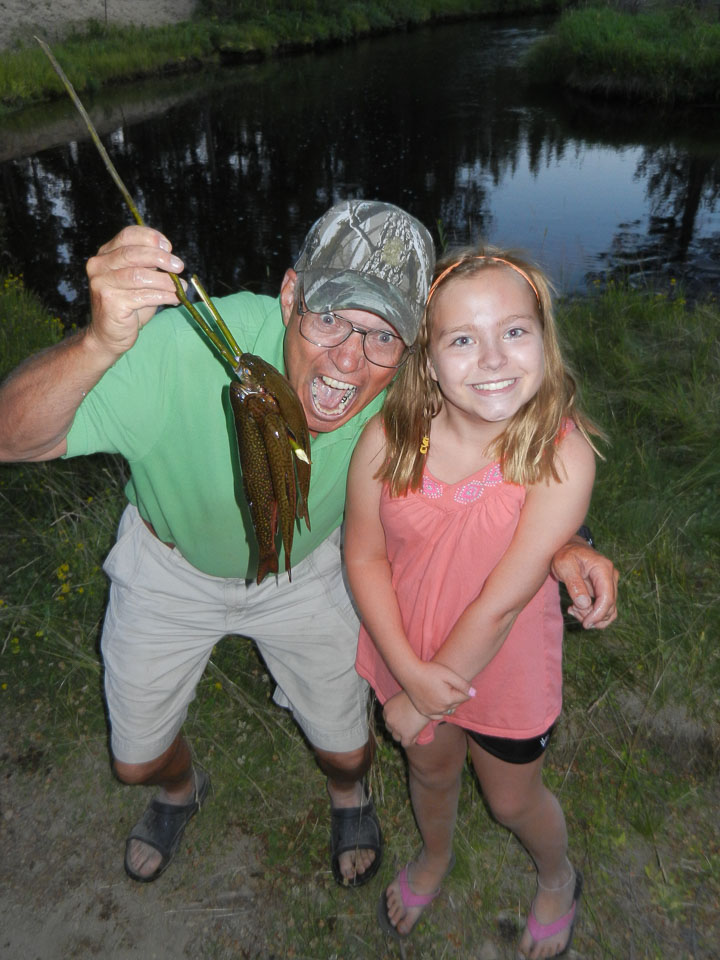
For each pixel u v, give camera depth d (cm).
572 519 169
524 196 1187
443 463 174
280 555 195
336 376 163
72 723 281
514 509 172
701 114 1689
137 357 169
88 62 2184
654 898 228
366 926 228
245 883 238
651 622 300
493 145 1506
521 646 181
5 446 163
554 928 216
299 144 1546
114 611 206
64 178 1330
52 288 895
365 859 237
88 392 160
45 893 236
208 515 185
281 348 176
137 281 131
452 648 174
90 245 1033
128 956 221
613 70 1833
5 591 327
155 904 233
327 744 223
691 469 383
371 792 255
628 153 1416
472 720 187
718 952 216
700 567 329
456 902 231
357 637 213
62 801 259
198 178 1334
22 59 2023
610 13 2105
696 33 1905
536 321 161
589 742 267
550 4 3522
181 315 175
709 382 478
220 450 175
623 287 621
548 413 165
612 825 245
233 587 199
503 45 2734
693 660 284
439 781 202
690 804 248
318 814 255
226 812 256
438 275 164
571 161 1371
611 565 172
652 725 270
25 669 297
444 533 177
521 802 194
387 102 1919
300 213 1159
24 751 273
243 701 284
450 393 163
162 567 200
